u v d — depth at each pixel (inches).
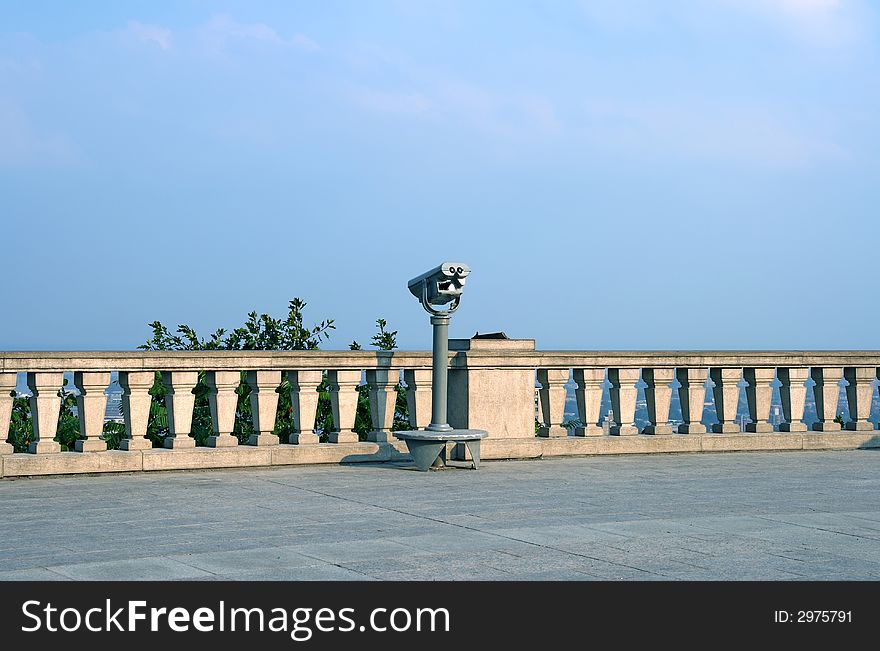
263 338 751.1
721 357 600.1
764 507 395.9
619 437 576.7
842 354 632.4
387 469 506.3
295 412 523.8
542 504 399.2
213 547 312.5
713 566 292.0
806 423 631.2
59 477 464.4
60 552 304.2
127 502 398.6
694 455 580.7
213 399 505.7
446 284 493.4
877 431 637.3
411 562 293.9
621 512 381.4
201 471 490.3
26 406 658.2
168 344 732.0
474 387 538.3
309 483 454.3
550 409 569.0
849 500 415.8
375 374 538.9
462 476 482.3
